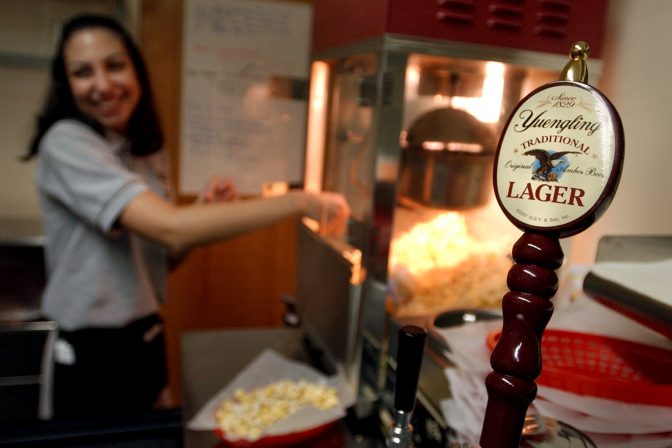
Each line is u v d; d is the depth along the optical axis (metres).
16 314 1.84
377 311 0.84
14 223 1.99
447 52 0.78
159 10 1.64
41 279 1.86
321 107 1.13
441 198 0.85
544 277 0.37
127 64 1.23
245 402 0.91
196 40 1.60
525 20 0.80
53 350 1.32
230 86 1.64
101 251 1.20
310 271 1.16
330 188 1.10
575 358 0.60
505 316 0.38
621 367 0.59
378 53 0.80
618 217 0.87
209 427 0.85
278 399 0.91
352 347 0.90
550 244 0.38
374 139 0.81
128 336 1.27
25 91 1.99
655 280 0.53
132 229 1.10
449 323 0.71
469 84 0.90
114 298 1.23
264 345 1.21
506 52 0.80
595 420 0.52
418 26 0.77
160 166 1.45
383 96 0.79
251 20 1.61
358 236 0.90
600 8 0.83
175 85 1.68
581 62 0.41
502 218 0.86
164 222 1.06
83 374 1.24
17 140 2.03
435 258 0.85
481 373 0.57
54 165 1.14
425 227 0.86
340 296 0.96
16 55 1.91
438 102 0.91
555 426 0.50
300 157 1.72
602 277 0.56
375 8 0.80
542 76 0.85
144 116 1.33
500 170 0.42
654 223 0.79
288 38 1.65
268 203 1.11
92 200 1.09
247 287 1.92
